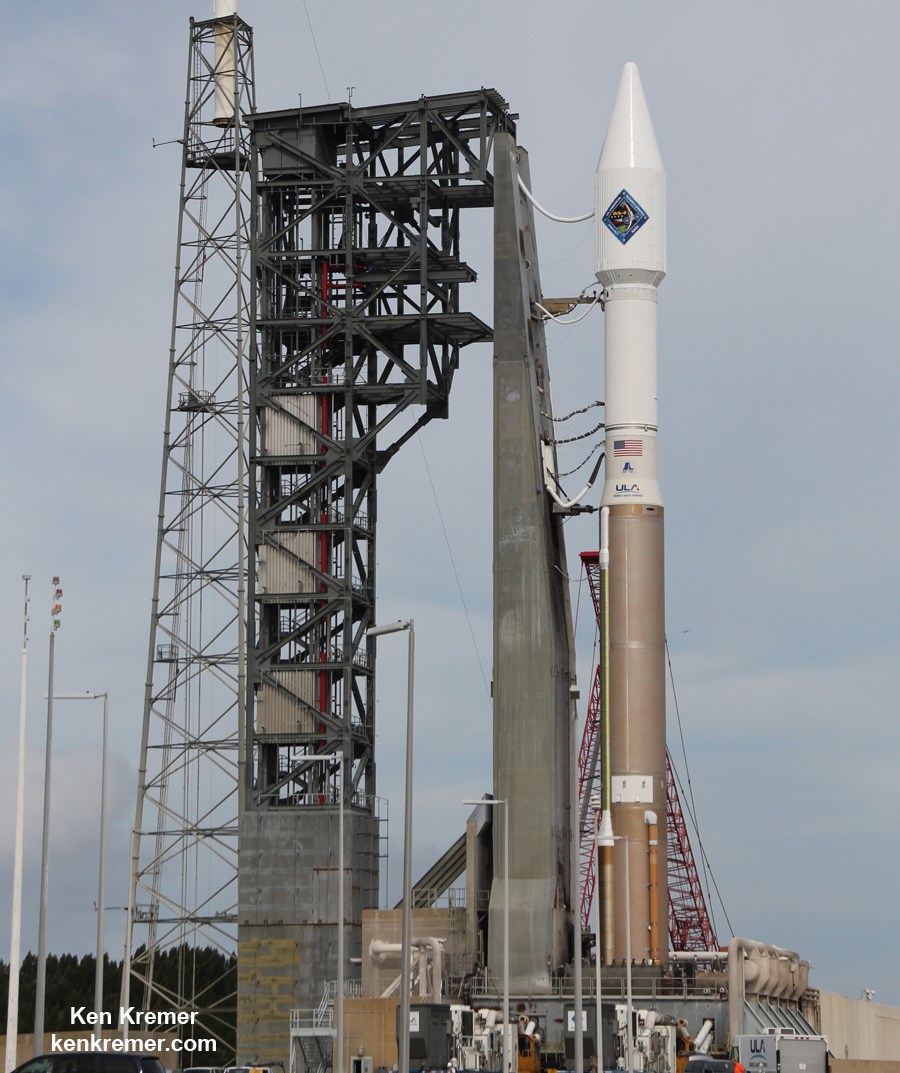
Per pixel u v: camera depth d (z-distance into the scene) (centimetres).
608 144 11288
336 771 12006
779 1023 10531
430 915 11556
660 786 10862
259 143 12462
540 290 12206
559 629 11806
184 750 12000
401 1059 5841
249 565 12075
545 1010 10625
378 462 12544
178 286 12400
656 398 11169
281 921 11781
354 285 12512
